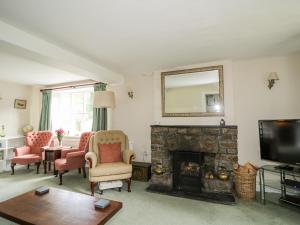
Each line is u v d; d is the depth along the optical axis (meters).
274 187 2.80
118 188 3.21
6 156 4.69
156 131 3.53
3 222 2.20
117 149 3.50
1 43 2.09
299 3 1.73
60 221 1.53
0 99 4.86
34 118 5.54
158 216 2.34
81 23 2.04
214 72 3.38
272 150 2.66
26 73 4.15
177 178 3.25
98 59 3.23
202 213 2.41
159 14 1.89
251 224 2.15
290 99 3.05
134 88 4.31
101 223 1.54
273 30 2.25
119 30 2.21
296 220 2.22
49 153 4.21
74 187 3.37
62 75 4.35
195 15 1.91
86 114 5.33
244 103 3.33
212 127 3.13
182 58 3.21
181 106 3.62
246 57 3.21
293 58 3.05
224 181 2.96
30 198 1.97
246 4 1.74
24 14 1.86
